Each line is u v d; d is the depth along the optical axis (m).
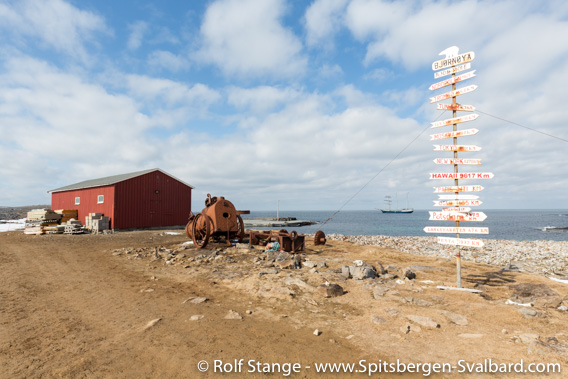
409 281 8.54
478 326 5.32
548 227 56.84
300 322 5.69
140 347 4.62
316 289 7.63
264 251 13.73
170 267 11.07
